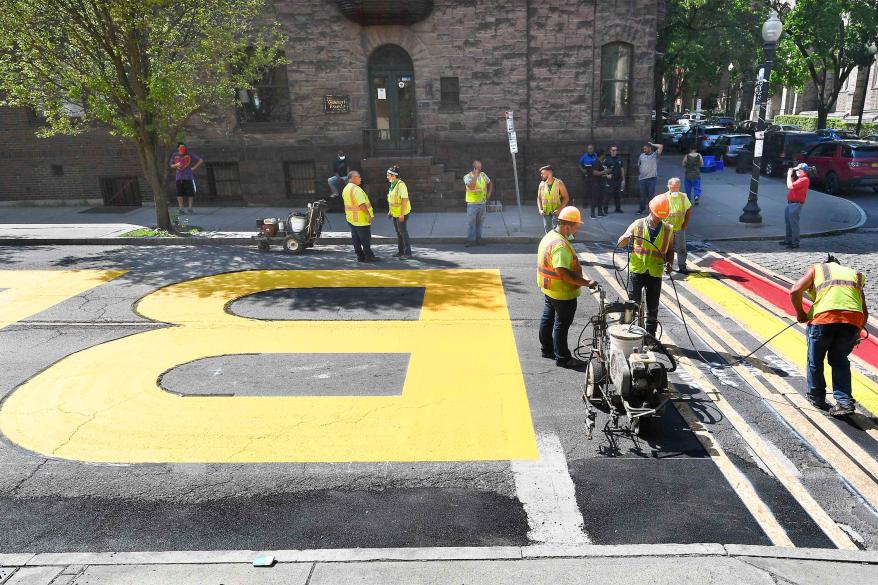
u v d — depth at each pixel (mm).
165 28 14031
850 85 50281
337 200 18219
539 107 18078
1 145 19062
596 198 16594
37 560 4242
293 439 5883
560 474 5262
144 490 5145
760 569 4027
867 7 31828
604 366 6008
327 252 13781
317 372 7367
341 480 5230
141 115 14602
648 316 7734
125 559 4246
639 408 5477
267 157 18656
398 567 4109
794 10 32625
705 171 25703
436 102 18094
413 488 5109
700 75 31781
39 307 9969
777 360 7430
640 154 17078
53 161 19188
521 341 8266
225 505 4934
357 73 17938
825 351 6105
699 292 10180
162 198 15453
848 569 4031
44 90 14438
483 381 7059
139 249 14258
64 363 7742
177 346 8250
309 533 4590
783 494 4926
